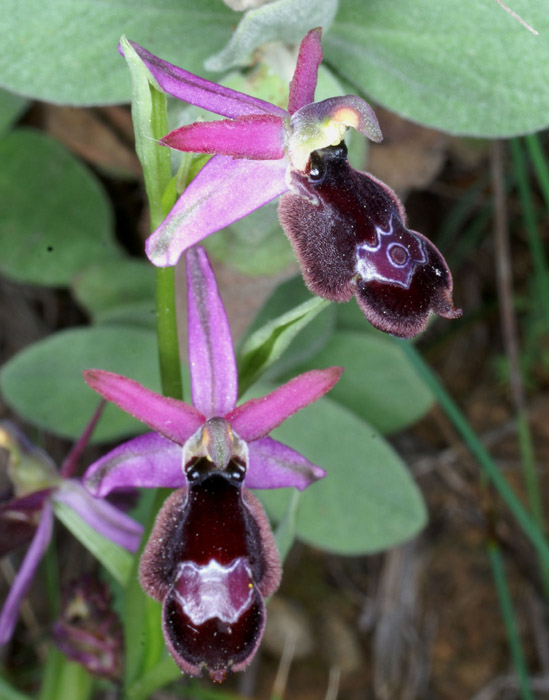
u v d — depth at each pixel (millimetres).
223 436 133
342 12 163
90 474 134
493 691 208
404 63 165
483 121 166
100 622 160
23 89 163
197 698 195
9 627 155
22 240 195
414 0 161
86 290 193
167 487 137
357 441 181
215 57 156
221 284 176
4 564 198
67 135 201
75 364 183
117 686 173
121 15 161
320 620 211
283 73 158
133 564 146
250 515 134
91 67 163
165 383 146
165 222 132
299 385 136
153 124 134
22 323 210
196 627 130
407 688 208
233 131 132
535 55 161
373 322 134
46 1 159
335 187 137
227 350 137
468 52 162
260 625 131
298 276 189
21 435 156
